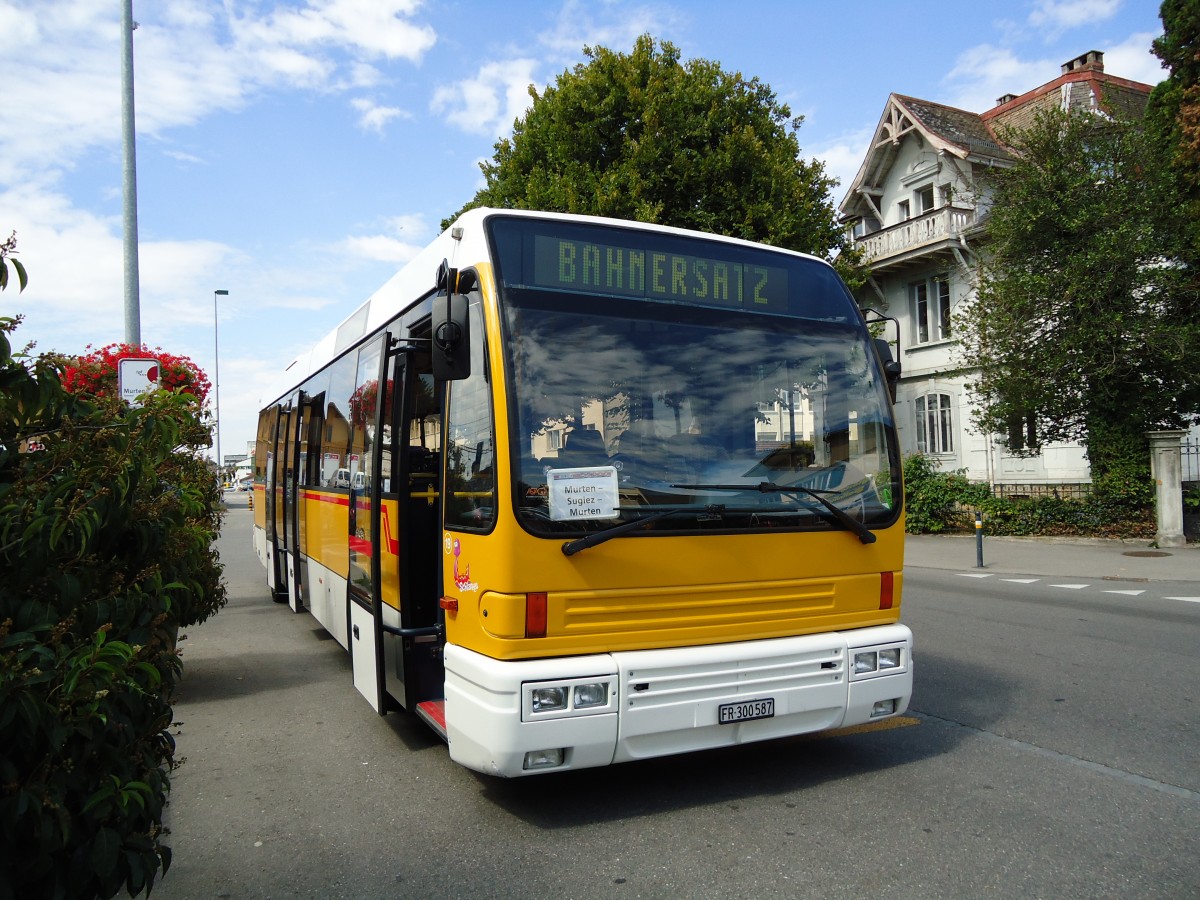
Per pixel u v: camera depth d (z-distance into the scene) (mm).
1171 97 18281
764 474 5031
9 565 2820
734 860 4148
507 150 22344
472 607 4578
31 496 2879
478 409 4707
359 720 6797
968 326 20703
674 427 4867
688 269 5191
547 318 4746
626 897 3807
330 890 3959
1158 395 17375
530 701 4266
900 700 5230
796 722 4891
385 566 5906
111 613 3170
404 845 4438
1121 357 17078
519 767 4289
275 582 12383
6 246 2811
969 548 18297
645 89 19281
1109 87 20297
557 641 4398
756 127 19719
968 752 5715
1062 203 17656
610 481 4586
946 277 26109
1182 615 10633
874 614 5266
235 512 42719
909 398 27484
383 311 6895
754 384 5152
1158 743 5820
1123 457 17969
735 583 4797
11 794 2566
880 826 4520
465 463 4816
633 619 4555
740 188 18953
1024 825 4508
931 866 4047
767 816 4684
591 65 19625
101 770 2869
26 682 2539
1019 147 18609
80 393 3369
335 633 7758
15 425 3080
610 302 4934
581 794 5086
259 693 7664
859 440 5406
